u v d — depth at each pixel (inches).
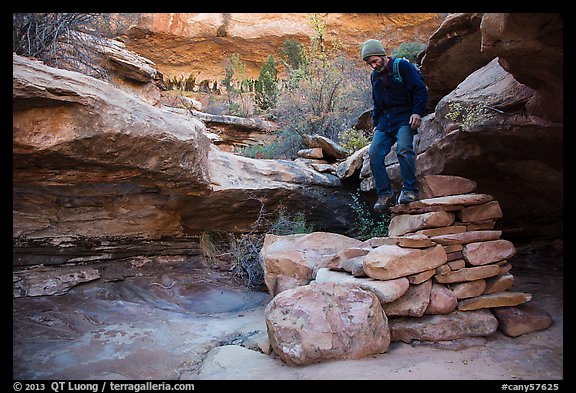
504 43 105.0
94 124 155.2
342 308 123.3
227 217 254.5
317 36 511.8
